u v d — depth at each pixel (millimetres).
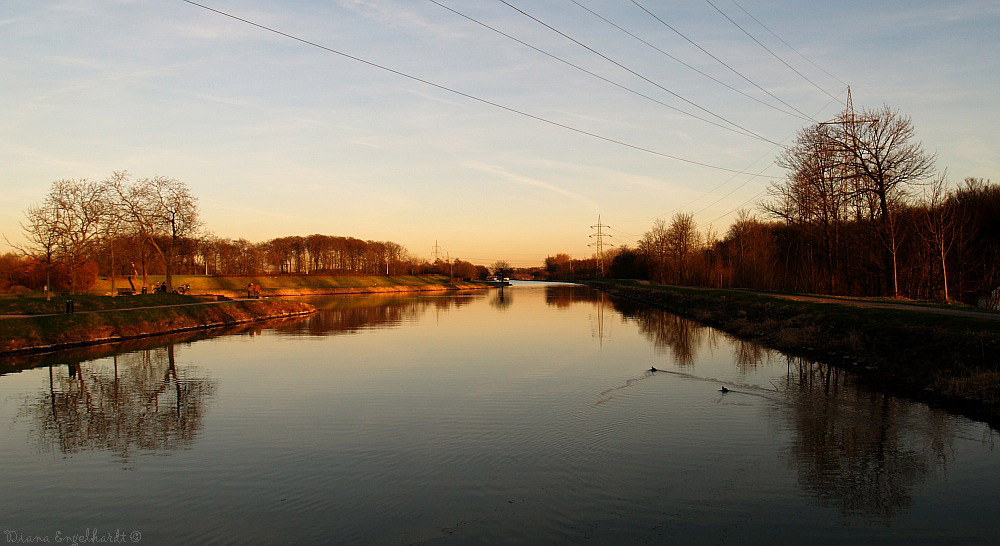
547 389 19391
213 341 35250
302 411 17047
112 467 12477
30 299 42375
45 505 10547
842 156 45125
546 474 11414
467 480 11195
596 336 35125
